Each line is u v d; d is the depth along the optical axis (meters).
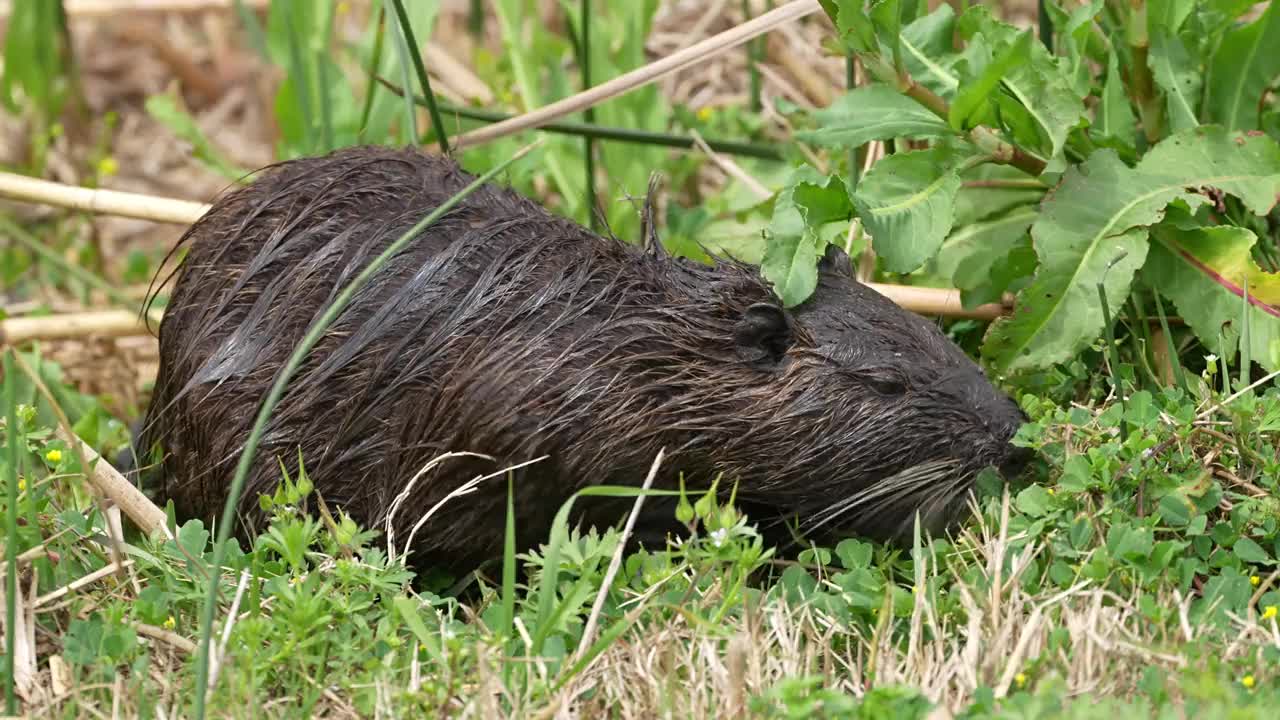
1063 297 7.68
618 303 7.14
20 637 6.15
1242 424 6.88
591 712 5.62
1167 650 5.67
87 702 5.84
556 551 6.07
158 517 7.17
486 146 10.57
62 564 6.64
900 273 7.48
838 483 7.12
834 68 11.27
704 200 11.11
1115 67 8.25
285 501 6.63
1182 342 8.22
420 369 7.08
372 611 6.47
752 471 7.14
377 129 10.16
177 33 14.84
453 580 7.38
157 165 13.50
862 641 6.09
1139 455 6.67
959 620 6.19
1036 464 7.13
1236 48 8.12
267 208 7.64
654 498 7.19
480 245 7.26
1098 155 7.82
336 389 7.20
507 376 6.96
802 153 10.21
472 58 12.73
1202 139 7.89
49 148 12.72
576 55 10.71
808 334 7.16
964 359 7.26
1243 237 7.71
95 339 10.13
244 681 5.72
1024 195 8.56
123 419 10.13
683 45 12.09
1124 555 6.27
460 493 6.73
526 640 5.94
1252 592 6.35
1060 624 6.12
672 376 7.07
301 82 9.83
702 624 5.86
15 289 11.71
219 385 7.38
